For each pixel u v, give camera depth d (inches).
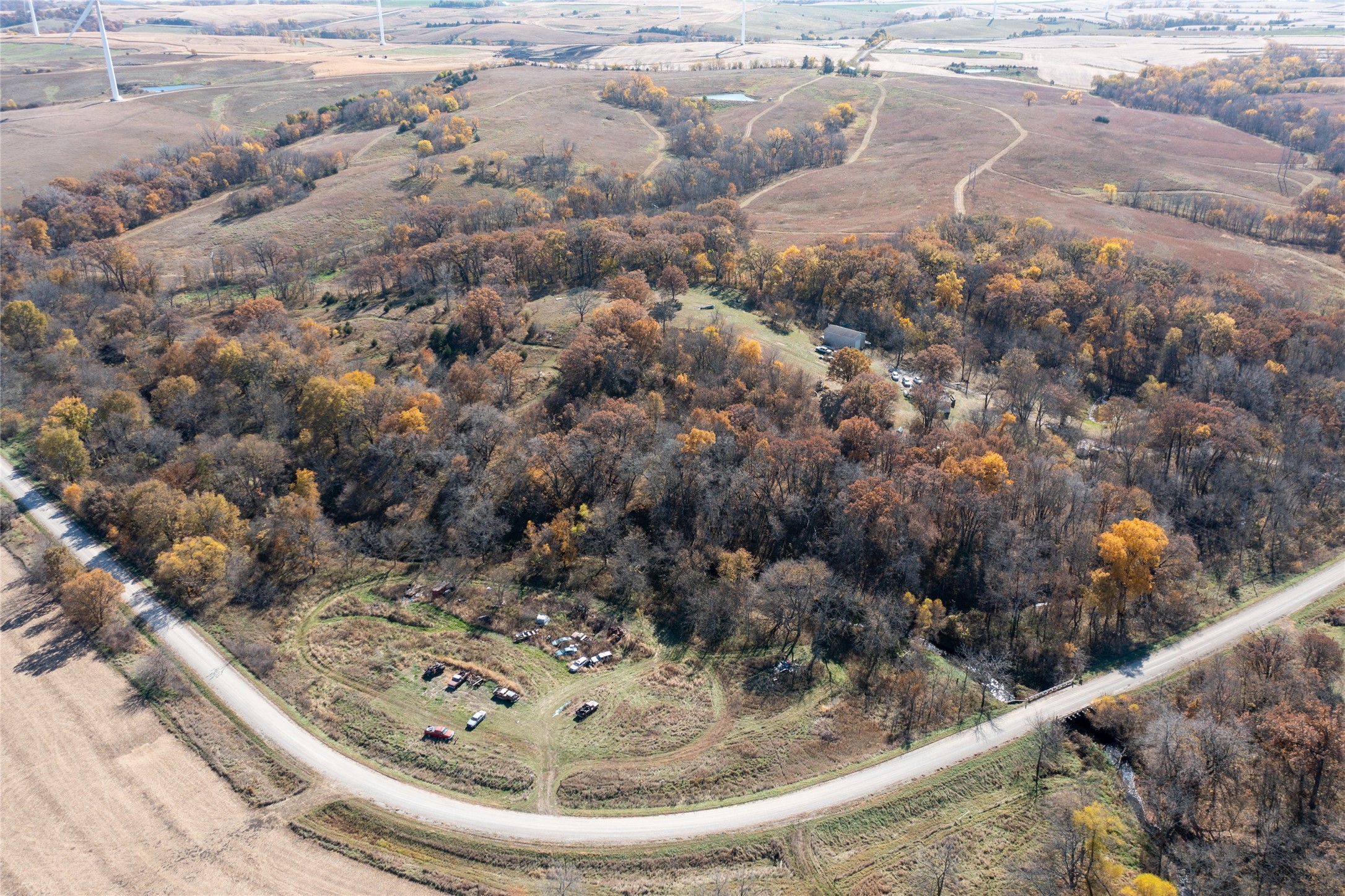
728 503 5295.3
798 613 4761.3
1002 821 3582.7
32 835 3410.4
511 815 3570.4
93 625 4594.0
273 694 4220.0
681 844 3432.6
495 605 4931.1
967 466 5068.9
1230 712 4025.6
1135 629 4704.7
